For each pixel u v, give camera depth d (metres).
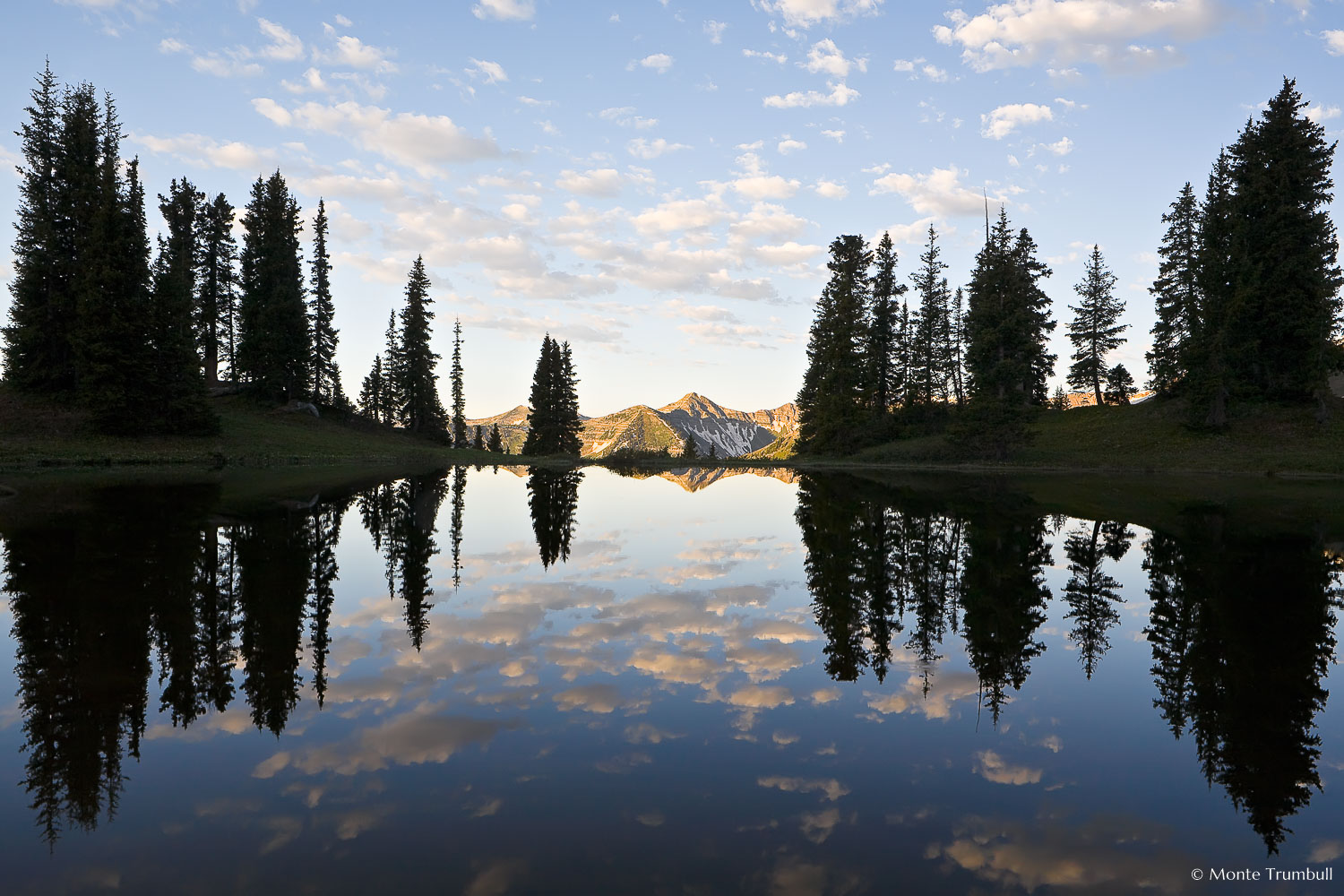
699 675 6.34
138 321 36.94
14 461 29.50
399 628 7.59
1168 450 40.72
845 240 56.62
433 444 65.50
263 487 23.16
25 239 38.78
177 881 3.33
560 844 3.69
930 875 3.47
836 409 56.53
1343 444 36.81
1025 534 14.88
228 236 56.59
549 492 26.08
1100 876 3.53
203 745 4.80
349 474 32.66
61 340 38.34
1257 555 12.45
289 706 5.46
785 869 3.49
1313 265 39.94
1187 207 51.59
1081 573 10.94
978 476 35.16
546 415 81.44
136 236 38.81
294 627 7.51
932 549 13.05
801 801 4.21
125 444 35.53
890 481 32.06
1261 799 4.37
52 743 4.81
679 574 10.68
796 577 10.55
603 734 5.07
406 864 3.48
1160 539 14.11
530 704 5.58
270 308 51.78
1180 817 4.15
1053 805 4.25
